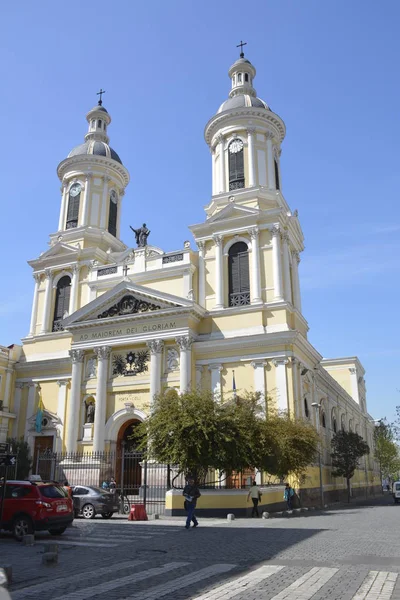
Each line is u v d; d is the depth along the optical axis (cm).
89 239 4741
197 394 2930
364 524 2083
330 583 947
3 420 4278
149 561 1234
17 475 3791
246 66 4956
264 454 2772
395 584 930
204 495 2561
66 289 4634
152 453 2728
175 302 3784
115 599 859
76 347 4072
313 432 3123
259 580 980
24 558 1320
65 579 1038
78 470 3728
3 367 4375
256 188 4150
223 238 4053
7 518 1700
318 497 3703
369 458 7244
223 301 3894
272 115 4450
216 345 3706
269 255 3894
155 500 3206
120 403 3862
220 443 2617
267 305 3722
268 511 2825
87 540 1675
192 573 1066
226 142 4453
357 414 6706
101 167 4988
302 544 1460
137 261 4253
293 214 4381
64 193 5019
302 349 3819
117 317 3925
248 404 2958
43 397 4325
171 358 3788
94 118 5381
